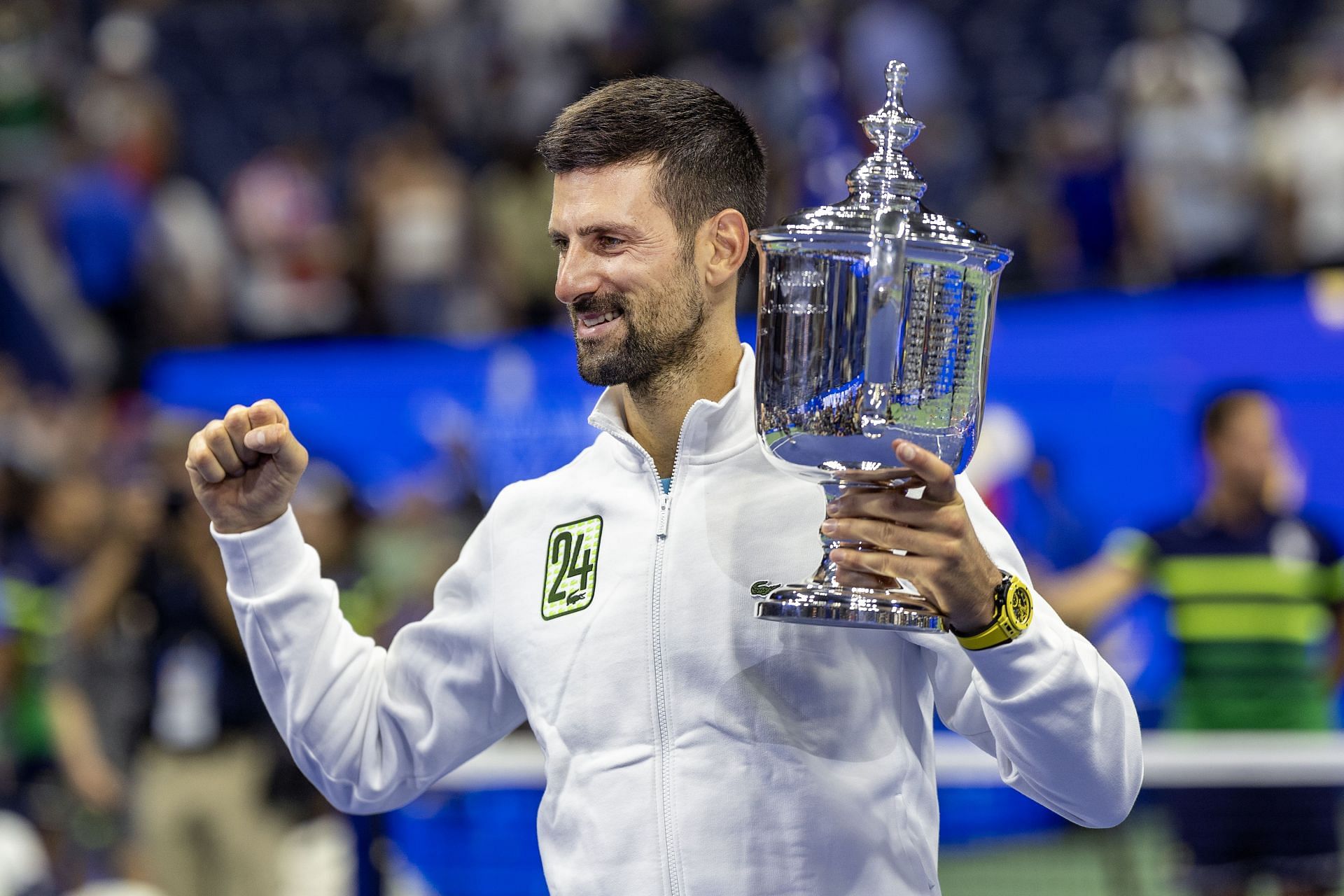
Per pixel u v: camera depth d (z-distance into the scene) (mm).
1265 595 9328
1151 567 9602
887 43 17453
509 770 7137
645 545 3727
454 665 4031
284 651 4008
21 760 9938
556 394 15227
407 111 21531
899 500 3131
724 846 3521
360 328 17375
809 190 16031
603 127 3586
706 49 19797
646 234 3570
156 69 22109
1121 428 14336
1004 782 3732
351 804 4227
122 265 18203
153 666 9695
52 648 9906
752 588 3596
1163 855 7723
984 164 18297
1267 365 14203
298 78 22094
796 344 3270
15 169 20188
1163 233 15867
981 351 3273
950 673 3629
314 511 10406
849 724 3562
